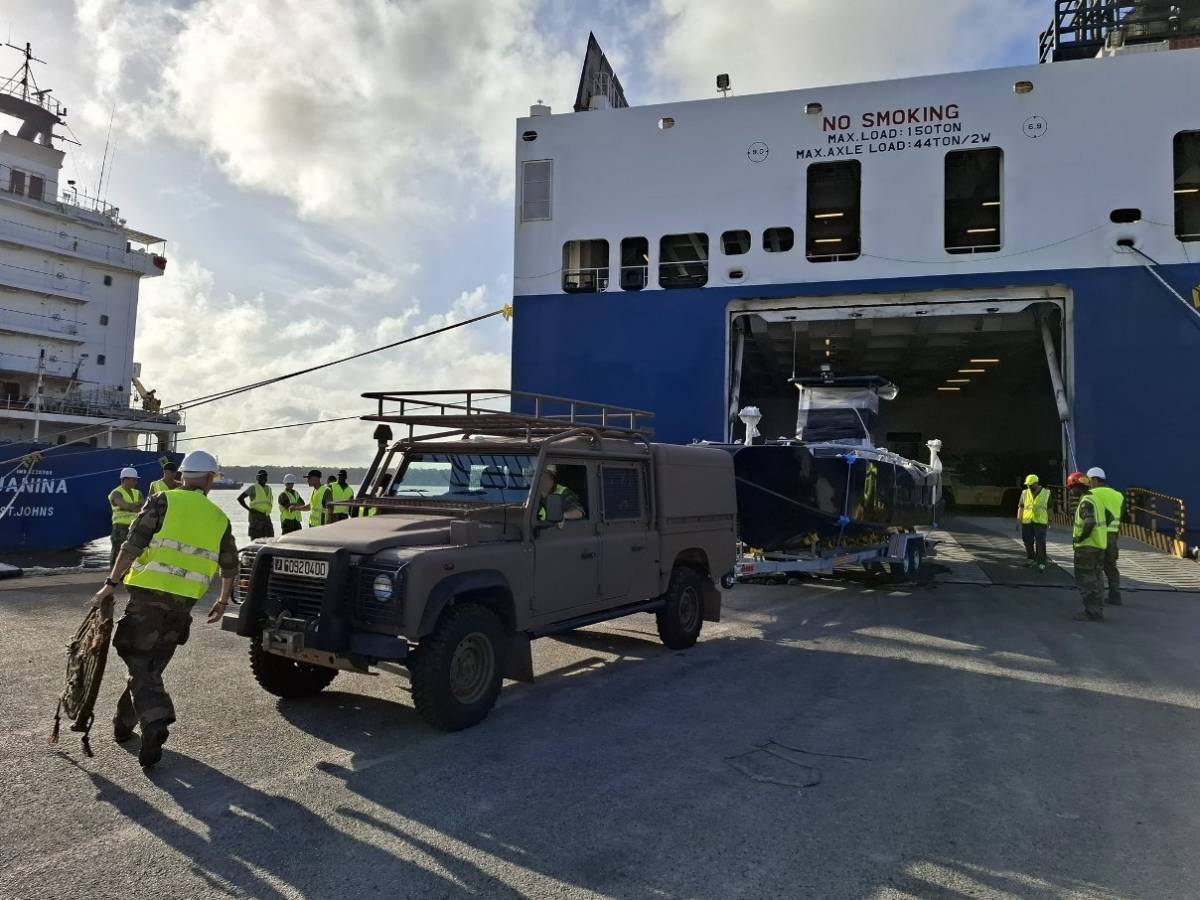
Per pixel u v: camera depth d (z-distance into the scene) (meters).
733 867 3.25
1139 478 17.05
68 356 36.12
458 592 4.96
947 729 5.16
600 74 23.47
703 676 6.58
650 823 3.67
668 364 19.83
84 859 3.26
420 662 4.83
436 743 4.79
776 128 19.30
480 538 5.34
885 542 12.23
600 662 7.09
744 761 4.52
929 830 3.62
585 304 20.39
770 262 19.23
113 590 4.37
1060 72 17.80
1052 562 14.87
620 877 3.16
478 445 6.26
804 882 3.13
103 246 37.25
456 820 3.69
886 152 18.62
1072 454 17.50
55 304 35.66
